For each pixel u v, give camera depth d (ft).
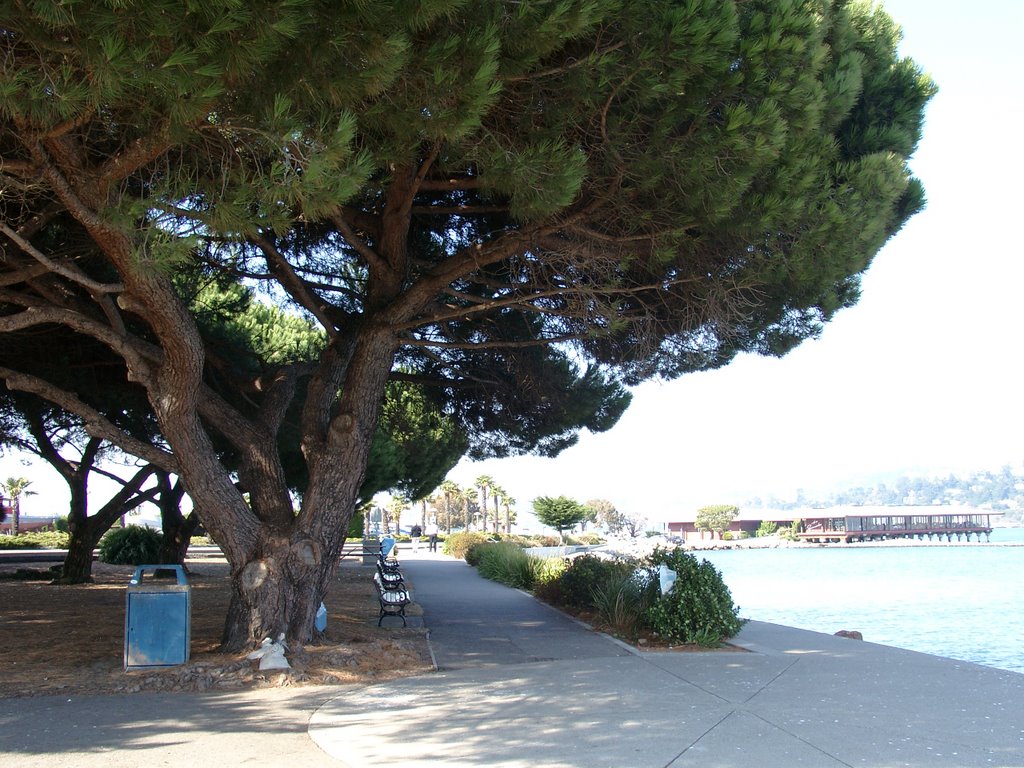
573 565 49.83
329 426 31.30
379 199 33.40
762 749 18.34
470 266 30.66
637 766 17.13
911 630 58.34
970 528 403.54
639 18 23.54
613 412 49.26
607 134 25.54
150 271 19.67
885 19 34.06
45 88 17.06
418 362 44.75
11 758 17.54
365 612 45.55
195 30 16.81
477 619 43.34
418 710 22.21
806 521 401.08
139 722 20.77
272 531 29.99
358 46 19.01
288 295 39.27
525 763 17.38
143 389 43.98
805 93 26.14
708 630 33.76
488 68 20.61
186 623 27.17
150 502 72.49
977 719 21.22
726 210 25.68
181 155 20.85
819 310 35.68
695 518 411.95
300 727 20.48
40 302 29.55
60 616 41.83
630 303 34.35
